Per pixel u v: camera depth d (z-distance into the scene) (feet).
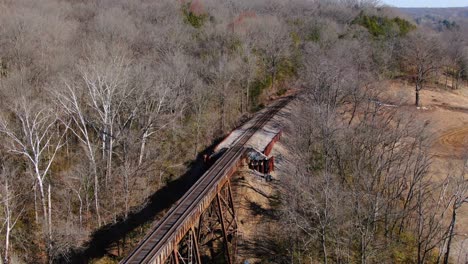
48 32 220.64
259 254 161.27
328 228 148.66
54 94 169.78
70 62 200.85
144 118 198.59
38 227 160.35
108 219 173.68
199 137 225.15
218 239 164.76
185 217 122.01
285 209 151.84
